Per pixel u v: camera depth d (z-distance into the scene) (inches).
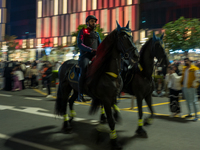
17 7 2113.7
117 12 1428.4
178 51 560.4
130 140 179.9
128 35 150.8
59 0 1690.5
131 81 200.5
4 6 2137.1
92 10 1544.0
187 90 254.8
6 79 558.9
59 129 211.3
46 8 1754.4
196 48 551.8
